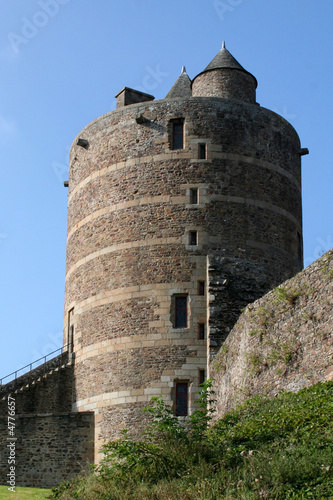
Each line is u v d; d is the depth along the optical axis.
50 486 28.34
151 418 27.97
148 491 18.05
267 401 21.53
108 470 21.25
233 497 16.50
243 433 19.73
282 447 17.98
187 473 18.59
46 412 30.30
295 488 16.11
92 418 29.11
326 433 17.78
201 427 21.88
